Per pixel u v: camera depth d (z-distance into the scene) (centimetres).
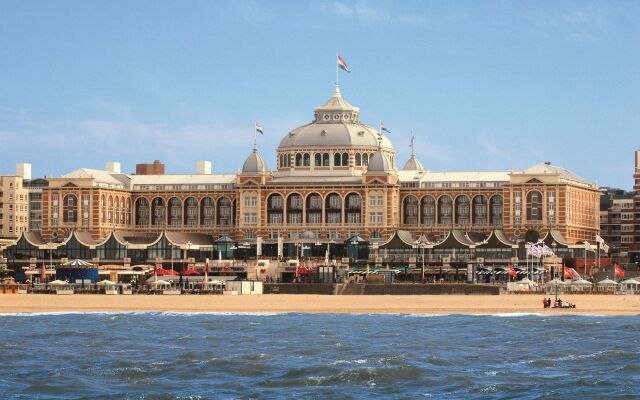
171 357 19275
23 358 19288
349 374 17350
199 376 17462
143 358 19225
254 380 17150
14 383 16912
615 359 18938
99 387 16675
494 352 19838
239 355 19362
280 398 15900
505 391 16262
